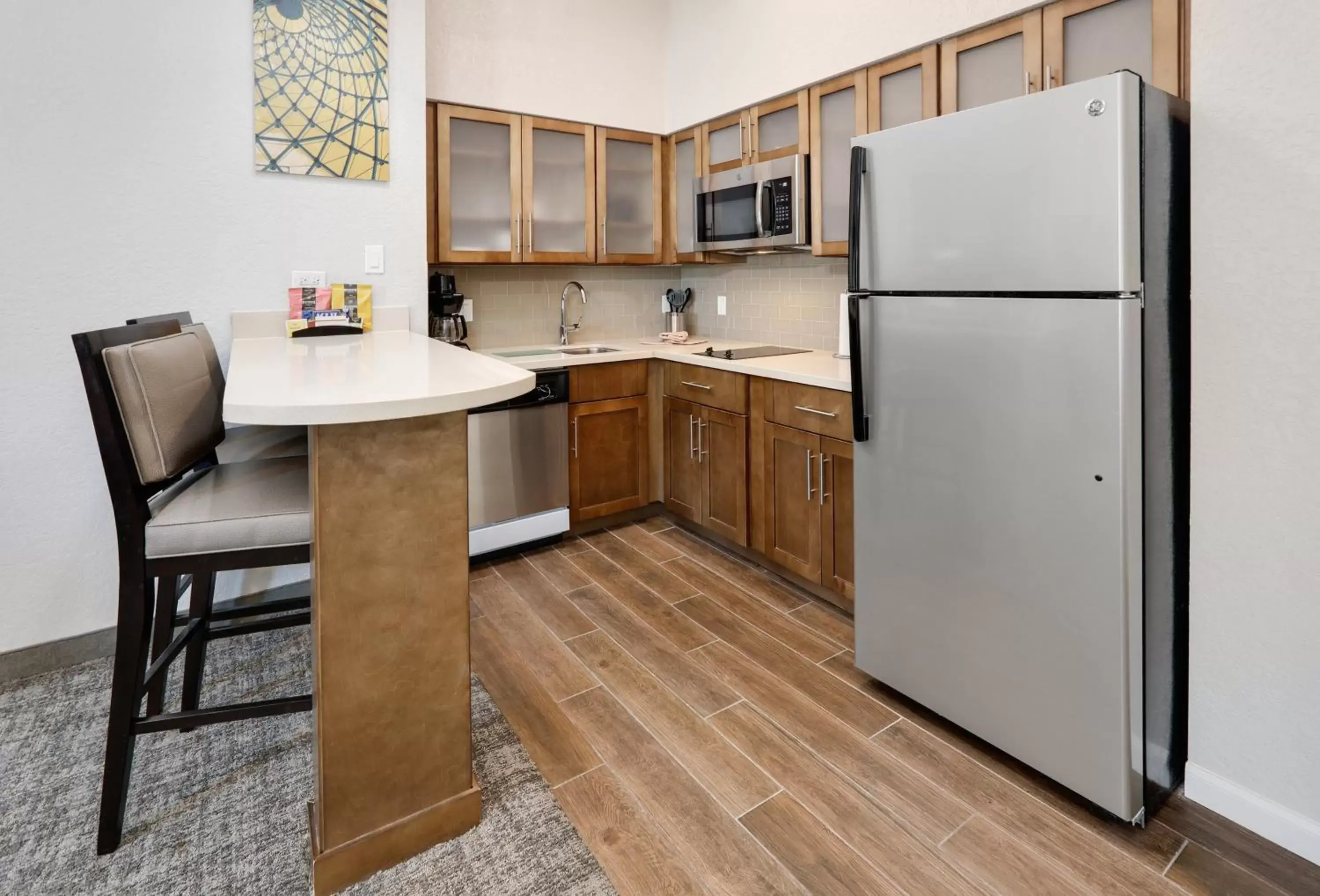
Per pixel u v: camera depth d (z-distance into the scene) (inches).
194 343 67.7
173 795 63.3
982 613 66.7
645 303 161.3
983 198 61.5
